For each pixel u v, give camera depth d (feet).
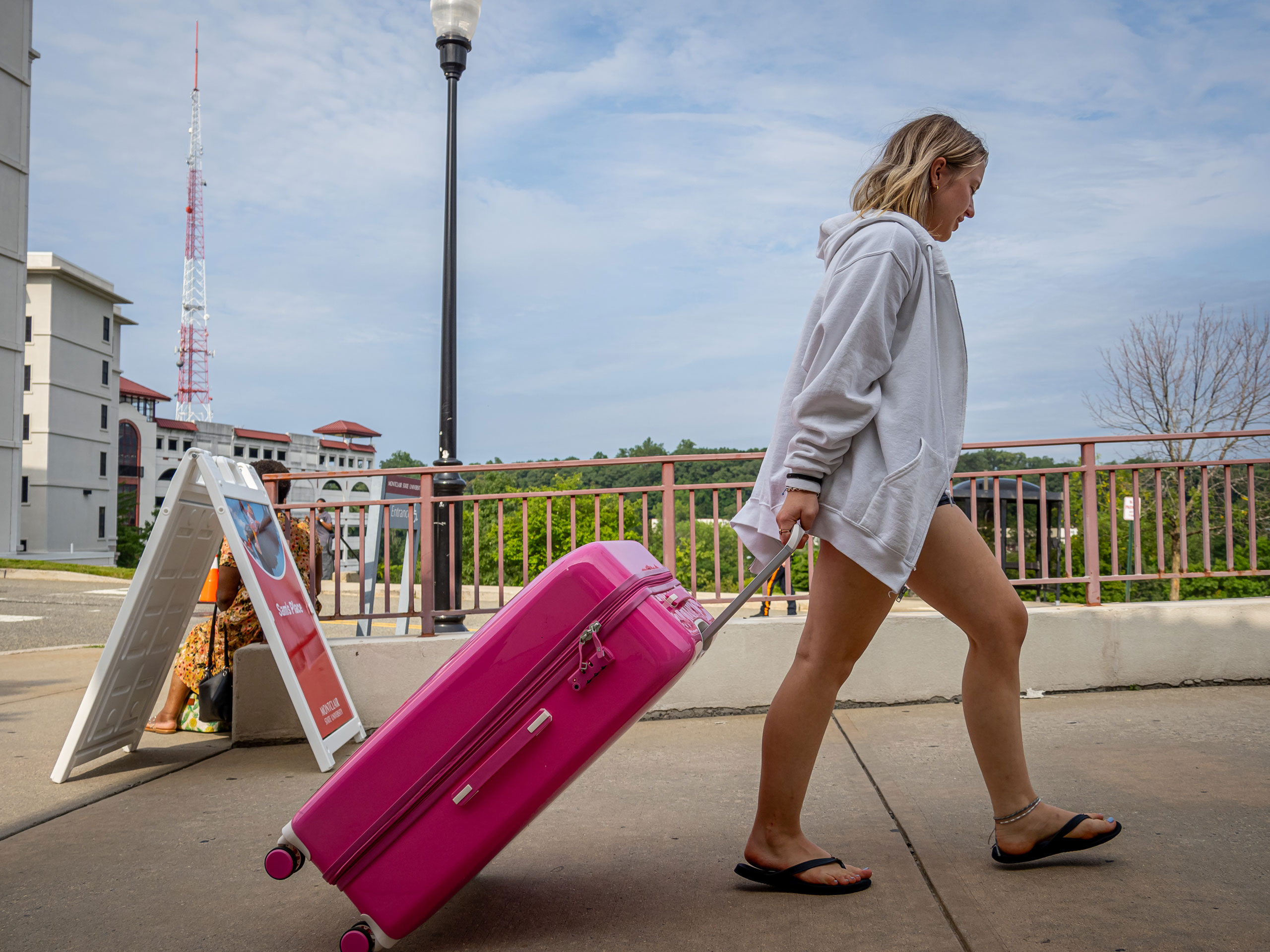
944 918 6.07
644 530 14.58
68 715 15.43
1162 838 7.38
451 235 19.92
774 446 7.13
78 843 8.78
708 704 14.08
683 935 6.05
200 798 10.44
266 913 6.91
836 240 6.98
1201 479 14.46
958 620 6.88
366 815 5.82
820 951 5.67
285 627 12.06
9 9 113.29
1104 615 14.12
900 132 7.45
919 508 6.31
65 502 182.19
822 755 11.09
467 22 20.35
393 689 14.10
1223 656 14.12
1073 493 26.04
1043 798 8.63
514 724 5.78
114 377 202.90
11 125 114.83
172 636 13.01
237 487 12.50
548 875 7.42
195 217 331.16
